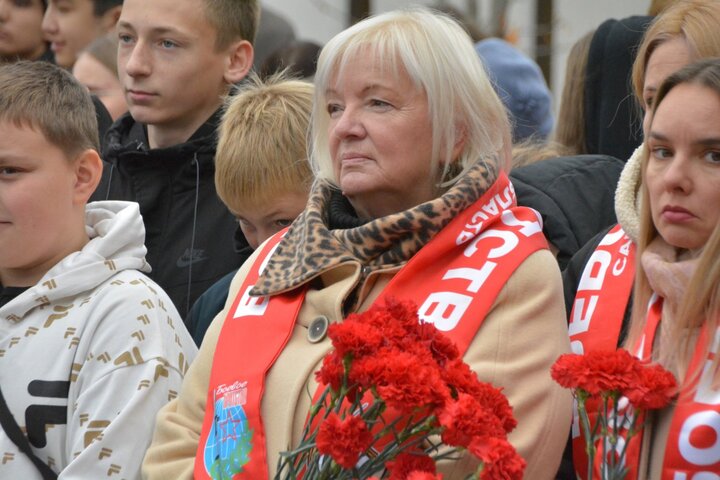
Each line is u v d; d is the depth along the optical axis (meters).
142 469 9.56
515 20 24.80
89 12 18.48
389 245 9.27
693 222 8.38
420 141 9.35
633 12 23.94
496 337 8.77
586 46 13.93
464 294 8.88
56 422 9.92
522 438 8.53
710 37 9.48
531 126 15.09
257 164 11.28
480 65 9.59
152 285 10.39
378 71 9.31
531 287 8.94
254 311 9.57
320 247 9.38
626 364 7.89
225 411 9.19
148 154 13.34
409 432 7.42
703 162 8.33
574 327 9.39
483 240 9.13
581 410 8.02
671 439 8.15
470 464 8.41
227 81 14.10
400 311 7.80
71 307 10.23
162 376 9.91
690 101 8.30
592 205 11.58
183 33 13.66
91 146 10.79
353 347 7.38
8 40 19.09
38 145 10.34
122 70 13.98
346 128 9.38
